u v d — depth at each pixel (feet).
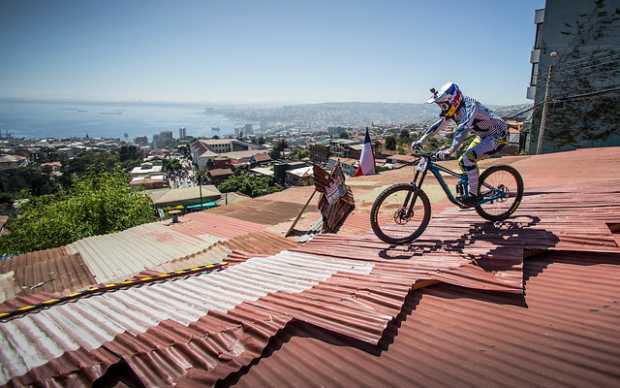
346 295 10.84
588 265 11.15
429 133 13.96
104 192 61.98
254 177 233.14
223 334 9.09
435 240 14.52
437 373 7.41
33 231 55.88
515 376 7.09
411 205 14.55
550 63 56.34
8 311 11.35
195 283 14.39
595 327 8.28
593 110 54.34
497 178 17.35
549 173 29.27
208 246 25.79
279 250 22.81
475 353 7.94
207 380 7.25
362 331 8.77
